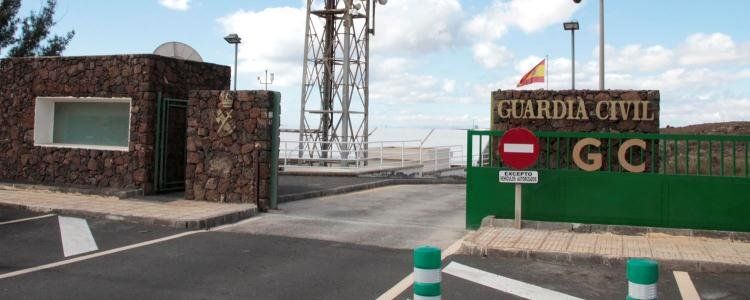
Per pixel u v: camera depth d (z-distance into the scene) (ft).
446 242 32.50
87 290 22.31
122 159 46.52
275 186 43.14
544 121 38.93
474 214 35.99
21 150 50.42
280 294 22.15
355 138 87.61
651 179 32.81
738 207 31.42
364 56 88.28
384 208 45.93
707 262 25.76
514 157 33.68
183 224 34.86
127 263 26.61
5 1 81.05
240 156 42.86
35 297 21.33
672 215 32.45
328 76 89.51
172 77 47.98
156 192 46.68
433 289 13.84
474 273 25.39
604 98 38.11
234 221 37.91
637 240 30.68
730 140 31.58
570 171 34.09
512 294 22.38
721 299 21.83
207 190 43.57
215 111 43.47
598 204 33.58
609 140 33.55
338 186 57.36
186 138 47.55
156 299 21.29
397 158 93.09
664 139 32.81
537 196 34.68
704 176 31.99
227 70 54.03
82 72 48.16
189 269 25.71
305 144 86.99
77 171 48.16
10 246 29.76
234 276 24.67
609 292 22.80
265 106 42.32
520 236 31.53
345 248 30.63
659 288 23.20
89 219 37.01
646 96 37.47
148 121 45.85
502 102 39.70
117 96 46.83
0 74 51.49
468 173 36.09
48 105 50.60
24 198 42.80
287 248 30.37
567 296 22.24
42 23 84.89
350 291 22.61
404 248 30.89
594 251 27.91
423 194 56.95
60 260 27.04
